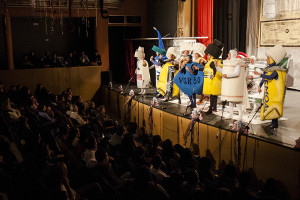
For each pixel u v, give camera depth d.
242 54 7.67
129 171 4.56
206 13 10.97
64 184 3.76
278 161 5.17
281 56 5.68
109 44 13.76
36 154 4.30
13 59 12.63
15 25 12.50
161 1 12.12
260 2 10.83
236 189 3.98
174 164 4.73
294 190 4.99
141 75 9.67
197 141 6.71
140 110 8.84
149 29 13.01
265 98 5.93
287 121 6.63
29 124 6.06
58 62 11.67
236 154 5.84
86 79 11.91
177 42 11.12
